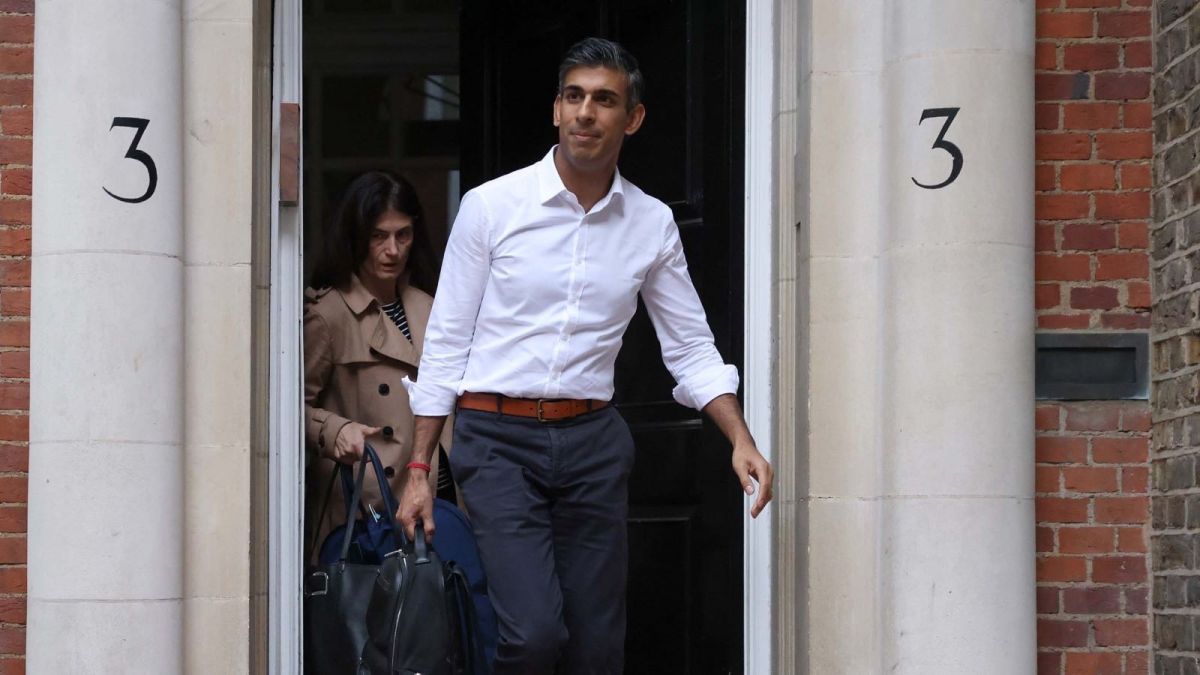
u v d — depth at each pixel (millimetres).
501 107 5699
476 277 4098
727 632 4934
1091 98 4488
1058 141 4477
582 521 4141
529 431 4062
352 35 9359
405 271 5043
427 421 4102
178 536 4184
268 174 4449
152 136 4191
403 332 4953
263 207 4430
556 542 4168
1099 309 4453
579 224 4098
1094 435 4438
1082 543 4414
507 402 4074
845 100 4367
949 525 4145
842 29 4375
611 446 4148
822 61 4375
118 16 4184
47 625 4098
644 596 5258
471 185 5754
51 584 4098
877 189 4348
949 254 4188
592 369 4125
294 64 4590
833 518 4301
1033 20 4309
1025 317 4227
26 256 4402
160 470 4145
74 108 4168
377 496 4750
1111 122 4480
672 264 4250
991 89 4230
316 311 4840
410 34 9352
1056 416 4438
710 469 5074
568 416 4090
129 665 4074
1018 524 4184
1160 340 4395
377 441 4812
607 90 3982
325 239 4934
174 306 4207
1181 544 4234
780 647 4539
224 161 4305
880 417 4281
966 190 4199
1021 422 4199
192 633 4219
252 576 4320
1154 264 4445
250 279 4297
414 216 4953
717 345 5020
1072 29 4496
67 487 4098
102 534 4090
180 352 4223
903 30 4281
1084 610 4402
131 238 4152
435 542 4535
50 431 4125
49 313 4148
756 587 4730
